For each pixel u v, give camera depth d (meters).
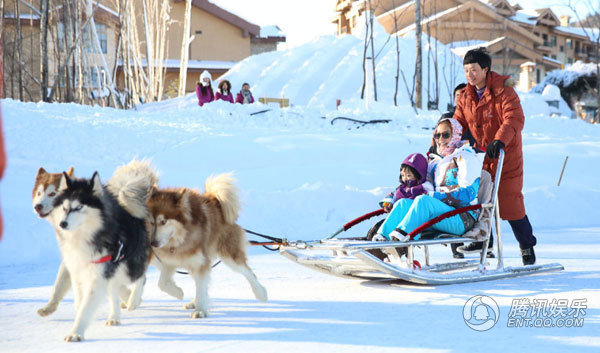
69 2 31.48
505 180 7.35
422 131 26.16
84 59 34.78
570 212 13.66
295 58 48.31
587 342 4.23
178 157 17.53
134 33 43.47
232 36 60.03
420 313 5.30
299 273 7.94
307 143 20.41
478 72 7.48
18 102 22.33
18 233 9.61
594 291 6.16
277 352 4.08
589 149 22.02
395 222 6.79
